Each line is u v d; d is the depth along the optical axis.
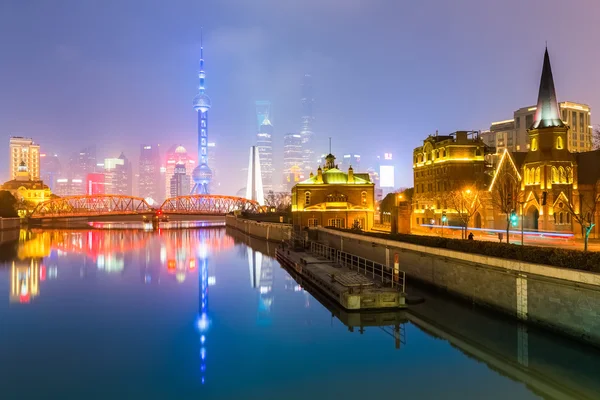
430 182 89.69
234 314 37.69
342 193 100.31
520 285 30.17
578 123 162.50
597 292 24.38
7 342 30.62
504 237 62.41
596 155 69.56
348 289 37.62
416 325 33.16
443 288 39.81
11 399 21.72
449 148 82.19
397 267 38.81
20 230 165.12
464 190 76.94
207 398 21.66
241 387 22.91
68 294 47.09
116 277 58.25
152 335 32.06
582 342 25.33
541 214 64.25
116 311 39.44
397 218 72.38
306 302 41.78
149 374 24.75
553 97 68.50
